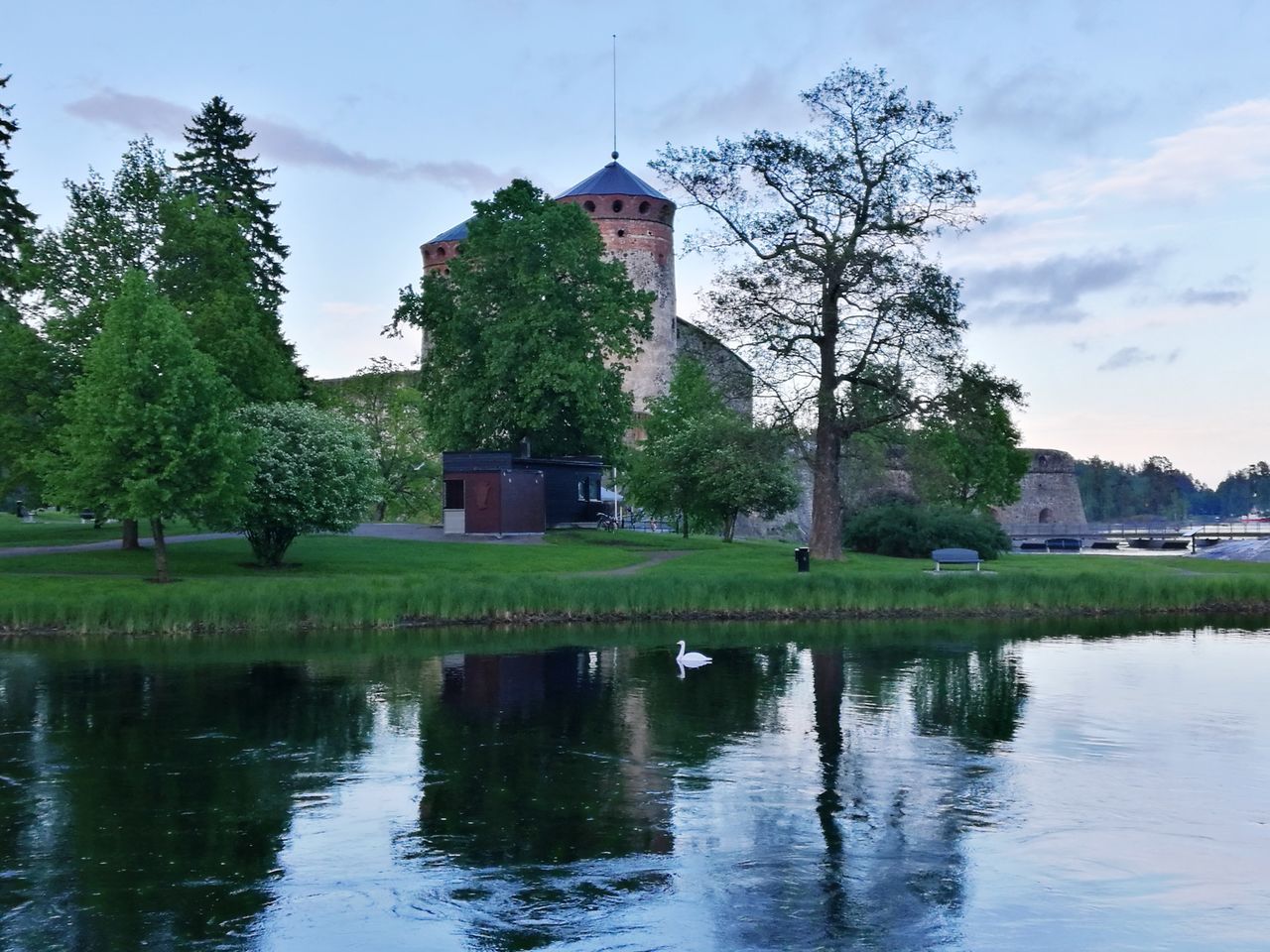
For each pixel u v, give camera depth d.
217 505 40.00
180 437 39.47
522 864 14.55
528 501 58.84
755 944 12.18
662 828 15.91
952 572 43.16
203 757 19.81
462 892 13.62
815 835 15.66
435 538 55.75
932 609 40.69
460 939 12.33
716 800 17.22
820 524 50.41
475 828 15.92
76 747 20.52
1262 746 20.62
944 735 21.48
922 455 56.72
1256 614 41.50
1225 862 14.69
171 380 39.28
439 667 28.98
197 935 12.42
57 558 44.56
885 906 13.21
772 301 49.09
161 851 15.04
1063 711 23.55
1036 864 14.57
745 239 50.12
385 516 89.06
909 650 32.19
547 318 59.31
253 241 60.69
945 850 15.06
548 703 24.42
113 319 39.88
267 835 15.66
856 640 34.28
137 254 48.72
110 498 38.88
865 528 60.75
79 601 35.44
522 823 16.17
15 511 92.25
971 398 47.81
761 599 39.84
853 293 48.56
